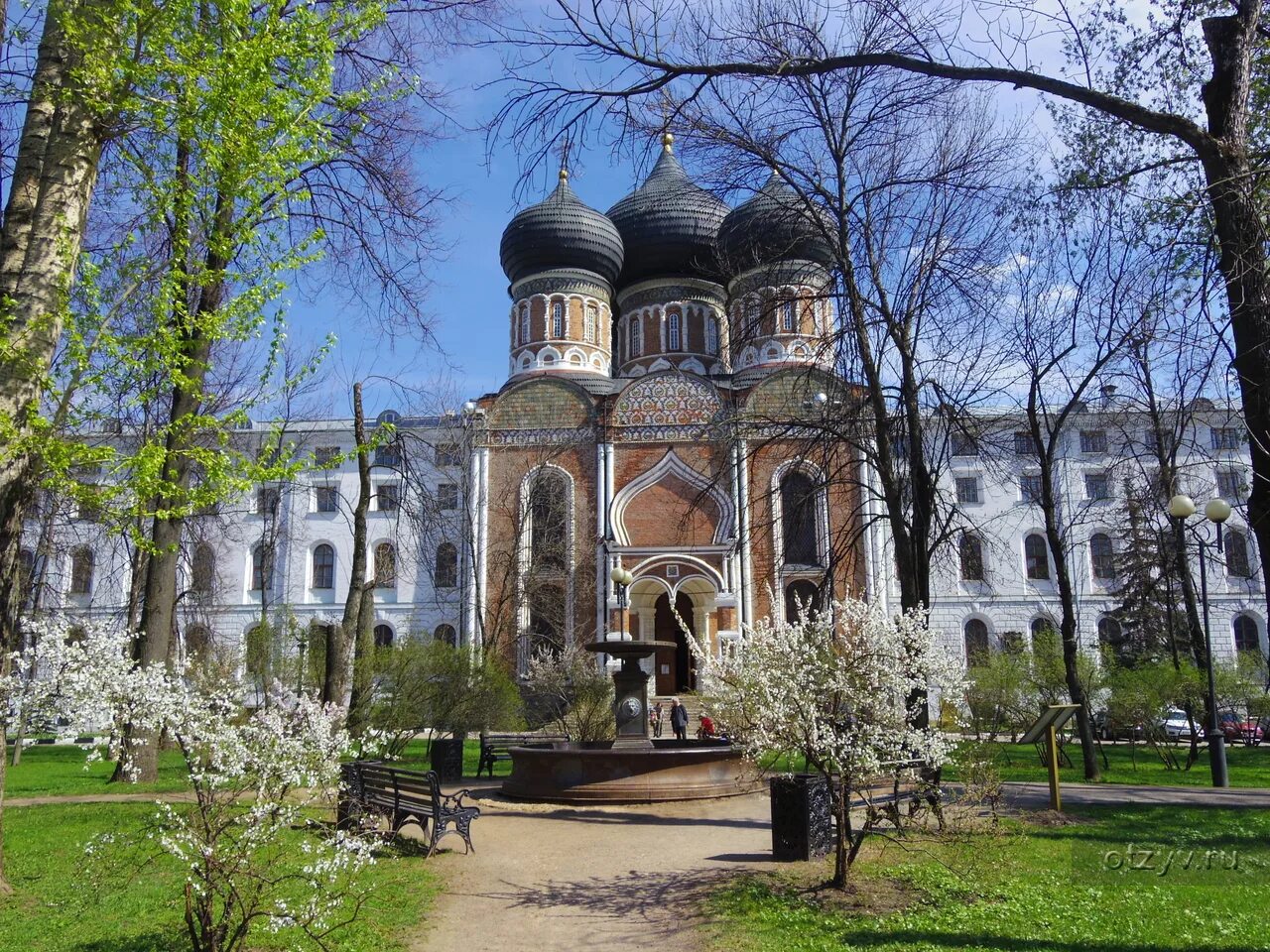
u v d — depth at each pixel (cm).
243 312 1026
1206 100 822
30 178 959
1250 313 760
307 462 1110
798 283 1698
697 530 3650
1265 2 908
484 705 2323
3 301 891
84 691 822
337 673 1988
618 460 3781
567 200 4506
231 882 687
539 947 765
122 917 804
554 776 1505
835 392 1702
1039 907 837
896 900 862
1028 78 852
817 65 902
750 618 3550
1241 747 2903
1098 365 1806
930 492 1523
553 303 4431
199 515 3048
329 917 778
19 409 896
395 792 1166
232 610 4466
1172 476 2106
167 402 1986
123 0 911
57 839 1134
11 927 779
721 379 4212
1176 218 952
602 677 2527
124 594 3938
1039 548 4356
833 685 903
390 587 4494
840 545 1789
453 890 943
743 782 1529
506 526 3762
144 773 1694
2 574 901
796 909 837
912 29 922
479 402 3919
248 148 972
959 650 4278
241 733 692
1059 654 2417
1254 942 727
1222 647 4100
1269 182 902
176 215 1104
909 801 1227
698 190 1559
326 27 1048
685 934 788
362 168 1588
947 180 1514
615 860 1069
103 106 930
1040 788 1616
